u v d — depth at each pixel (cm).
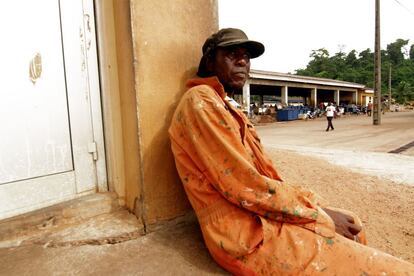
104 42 221
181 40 217
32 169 209
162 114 210
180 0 215
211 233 157
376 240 280
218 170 154
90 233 199
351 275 134
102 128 237
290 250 141
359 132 1406
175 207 221
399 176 463
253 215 153
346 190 399
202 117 159
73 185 226
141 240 198
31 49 204
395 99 6594
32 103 206
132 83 200
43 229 202
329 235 145
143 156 203
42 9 206
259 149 191
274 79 2517
